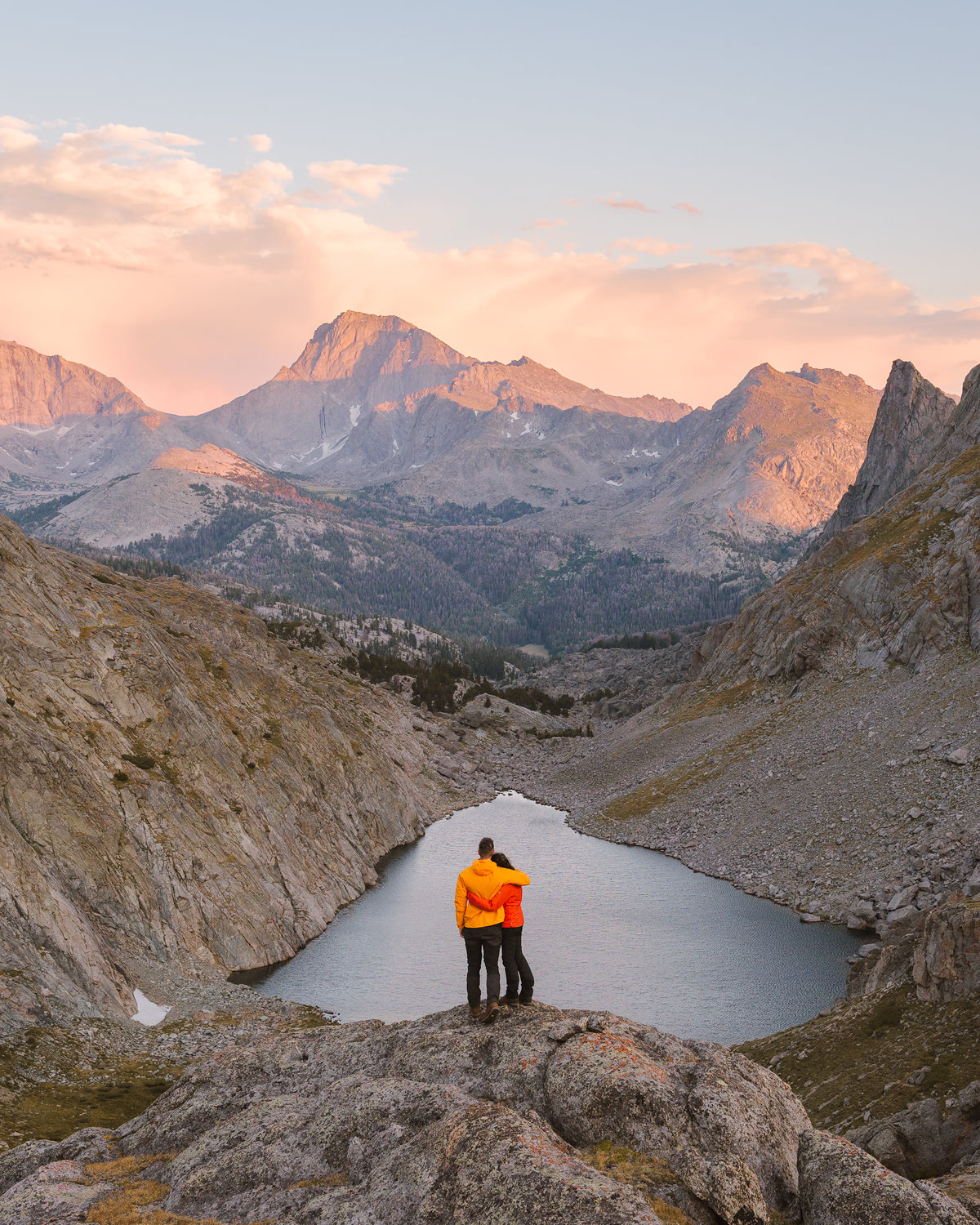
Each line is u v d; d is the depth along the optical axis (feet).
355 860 314.76
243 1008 188.96
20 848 185.98
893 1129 95.45
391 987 214.48
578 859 331.77
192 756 265.54
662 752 441.27
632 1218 41.73
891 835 261.44
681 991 203.62
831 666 403.54
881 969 154.71
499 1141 48.34
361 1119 56.39
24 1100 127.44
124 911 198.70
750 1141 49.78
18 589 260.62
